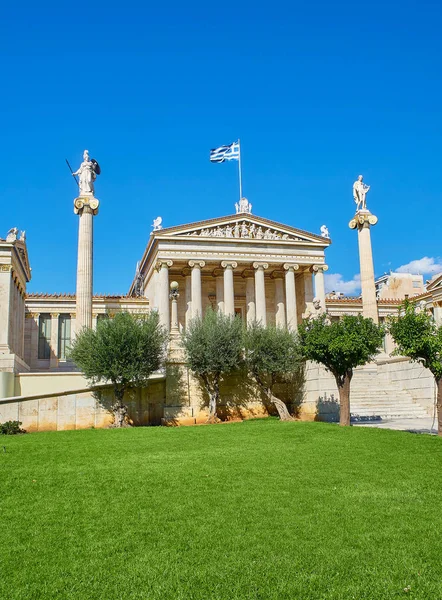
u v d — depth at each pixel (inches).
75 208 1964.8
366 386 1672.0
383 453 757.9
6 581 362.0
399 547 409.7
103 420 1290.6
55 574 371.6
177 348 1461.6
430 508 504.1
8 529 458.9
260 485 579.8
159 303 2361.0
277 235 2561.5
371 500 528.4
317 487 574.6
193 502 519.5
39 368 2479.1
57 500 535.8
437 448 794.8
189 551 406.0
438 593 338.3
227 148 2664.9
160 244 2406.5
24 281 2188.7
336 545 413.7
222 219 2495.1
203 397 1398.9
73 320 2566.4
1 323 1743.4
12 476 630.5
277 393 1481.3
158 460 713.0
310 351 1165.7
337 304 2883.9
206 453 766.5
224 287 2440.9
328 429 1008.2
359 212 2240.4
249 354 1412.4
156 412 1369.3
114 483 590.9
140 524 463.5
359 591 342.0
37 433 1068.5
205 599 336.2
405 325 1008.9
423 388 1534.2
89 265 1935.3
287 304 2492.6
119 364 1280.8
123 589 349.4
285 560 387.2
